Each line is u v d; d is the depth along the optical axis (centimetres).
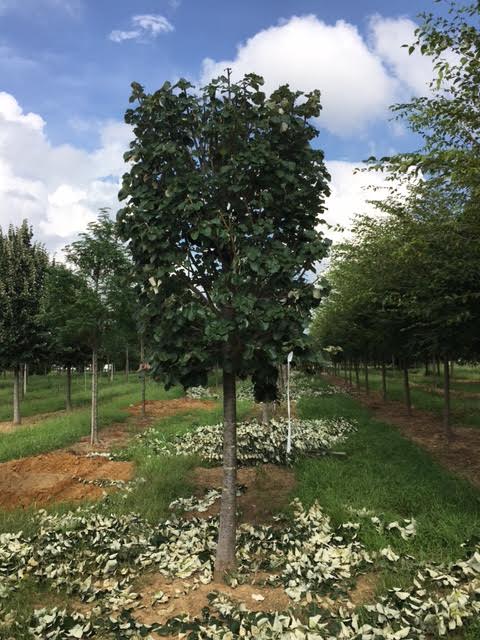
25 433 1234
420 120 544
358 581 442
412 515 575
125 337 1205
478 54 452
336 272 1334
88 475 845
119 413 1508
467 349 972
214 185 458
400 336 1242
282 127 450
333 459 866
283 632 353
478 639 335
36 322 1513
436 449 1012
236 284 430
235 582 437
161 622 382
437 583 414
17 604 401
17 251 1703
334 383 3012
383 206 899
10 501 723
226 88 459
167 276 448
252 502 686
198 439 1060
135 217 459
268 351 425
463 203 600
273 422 1187
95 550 512
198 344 446
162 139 475
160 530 571
